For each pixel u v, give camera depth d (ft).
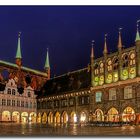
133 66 244.22
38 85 396.37
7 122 326.44
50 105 346.74
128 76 247.91
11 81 343.87
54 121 337.93
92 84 285.64
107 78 269.23
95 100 279.28
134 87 237.66
